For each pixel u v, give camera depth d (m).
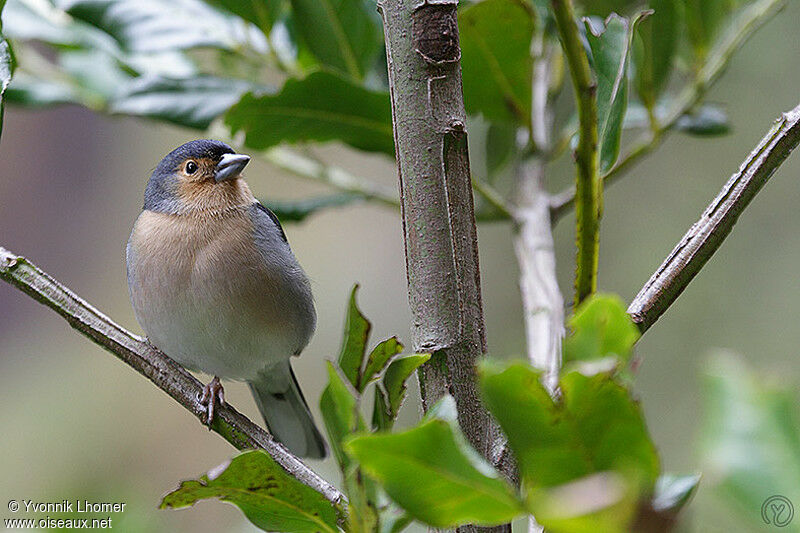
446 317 3.31
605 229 10.79
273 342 7.59
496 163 7.00
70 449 13.98
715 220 3.56
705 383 2.40
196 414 4.78
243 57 6.97
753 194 3.56
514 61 6.03
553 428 2.20
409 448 2.22
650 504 1.74
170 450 14.01
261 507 3.23
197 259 7.25
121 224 17.23
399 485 2.25
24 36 7.20
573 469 2.21
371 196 7.29
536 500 2.16
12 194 17.58
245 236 7.36
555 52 6.91
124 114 7.25
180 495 3.21
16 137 17.62
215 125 7.46
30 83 7.43
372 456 2.23
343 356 3.20
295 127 6.25
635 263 10.46
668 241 10.40
